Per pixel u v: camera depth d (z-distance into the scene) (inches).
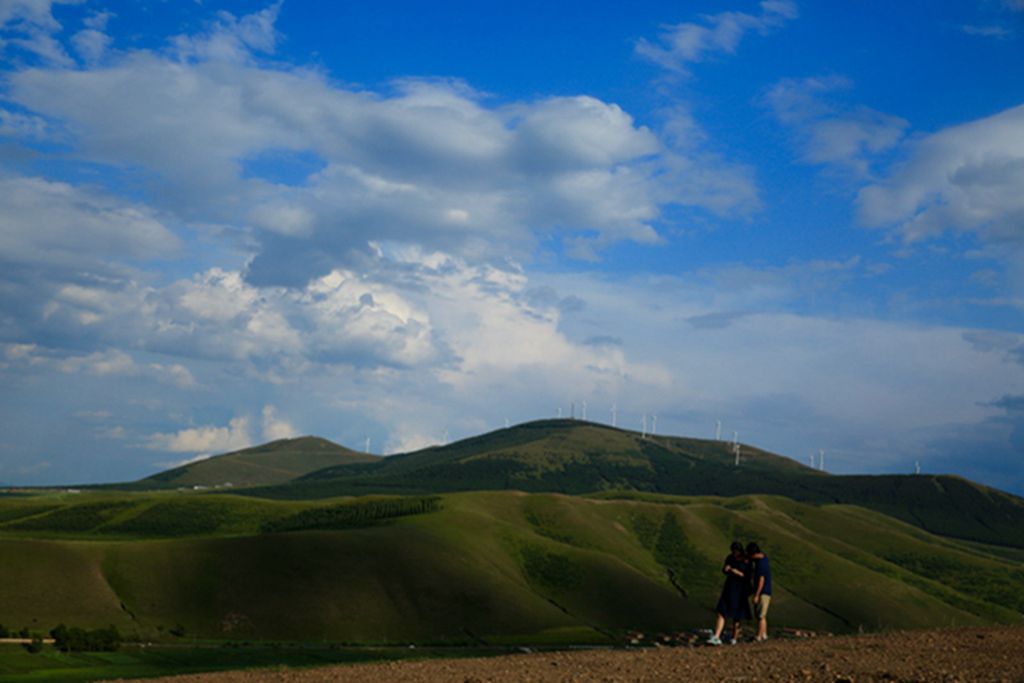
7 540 7652.6
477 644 7076.8
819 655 772.0
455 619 7736.2
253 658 5521.7
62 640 5826.8
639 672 703.1
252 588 7657.5
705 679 650.8
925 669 661.3
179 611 7219.5
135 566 7667.3
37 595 6988.2
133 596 7293.3
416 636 7322.8
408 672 775.7
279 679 787.4
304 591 7716.5
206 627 7027.6
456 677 724.0
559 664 781.3
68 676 4429.1
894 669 663.8
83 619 6796.3
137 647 6003.9
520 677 698.8
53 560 7470.5
